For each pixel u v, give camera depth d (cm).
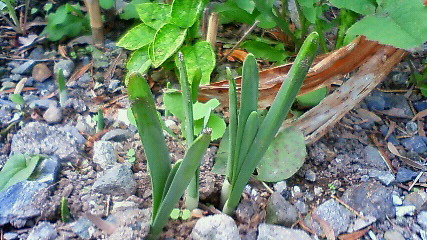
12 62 38
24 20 41
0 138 32
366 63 30
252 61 21
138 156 31
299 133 30
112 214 27
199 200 29
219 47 40
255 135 23
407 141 34
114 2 42
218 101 30
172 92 30
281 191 30
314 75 30
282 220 28
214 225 26
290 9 40
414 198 30
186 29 34
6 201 27
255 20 37
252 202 29
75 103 35
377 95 37
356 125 35
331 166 32
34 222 27
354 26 27
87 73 38
